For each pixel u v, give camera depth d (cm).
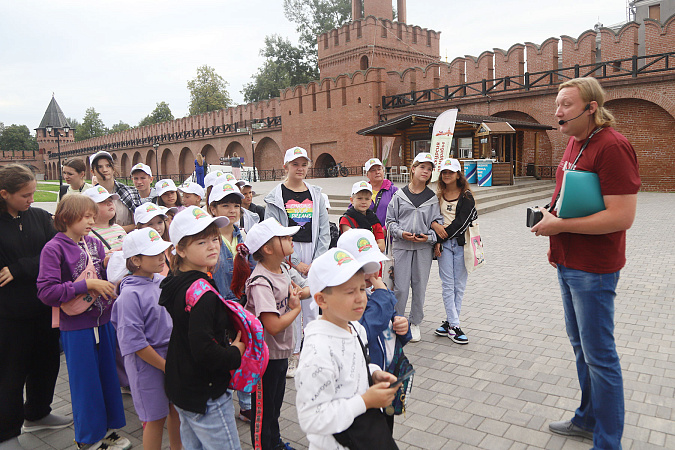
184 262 271
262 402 300
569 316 340
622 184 287
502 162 2128
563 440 344
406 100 2973
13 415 360
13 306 358
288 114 3728
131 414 420
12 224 370
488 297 700
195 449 268
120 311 311
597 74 2303
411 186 552
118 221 562
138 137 5809
